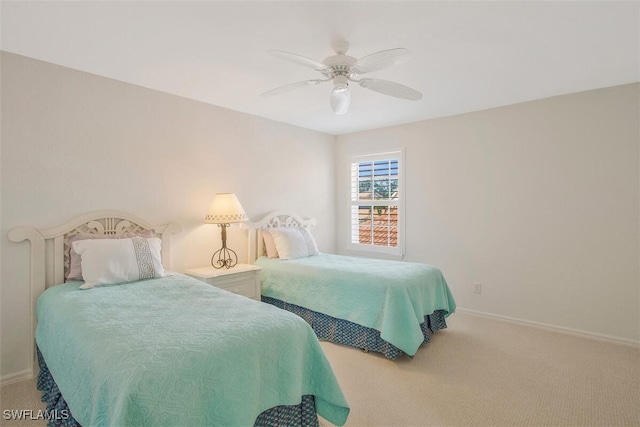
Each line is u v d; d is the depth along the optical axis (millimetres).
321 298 3168
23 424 1938
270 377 1604
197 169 3455
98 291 2238
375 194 4730
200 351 1420
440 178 4125
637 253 2994
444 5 1804
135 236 2762
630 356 2811
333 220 5070
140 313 1831
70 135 2635
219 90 3137
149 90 3084
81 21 1950
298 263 3523
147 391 1227
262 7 1809
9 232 2352
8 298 2375
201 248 3498
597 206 3164
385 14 1885
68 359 1612
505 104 3605
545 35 2125
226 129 3707
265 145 4129
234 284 3281
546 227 3434
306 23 1973
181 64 2557
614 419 1991
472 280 3918
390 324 2697
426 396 2240
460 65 2586
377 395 2254
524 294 3576
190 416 1304
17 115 2396
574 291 3293
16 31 2064
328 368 1822
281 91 2418
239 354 1498
